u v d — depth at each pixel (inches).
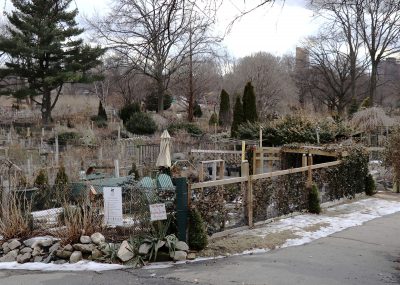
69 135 1179.3
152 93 2091.5
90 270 295.0
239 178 388.2
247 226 397.4
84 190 395.9
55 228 347.9
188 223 330.0
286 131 810.2
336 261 306.8
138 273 287.0
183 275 279.6
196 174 622.5
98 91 2404.0
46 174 552.4
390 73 1042.7
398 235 388.8
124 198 354.6
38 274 288.4
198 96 2220.7
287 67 2418.8
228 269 289.3
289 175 451.2
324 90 2272.4
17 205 371.9
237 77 2281.0
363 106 1283.2
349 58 1867.6
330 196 523.2
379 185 649.0
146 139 1047.6
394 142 579.2
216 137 1135.6
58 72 1439.5
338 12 849.5
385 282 262.1
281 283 259.4
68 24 1210.0
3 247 329.1
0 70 1462.8
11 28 1455.5
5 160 588.7
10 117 1644.9
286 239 368.2
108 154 843.4
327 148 568.1
